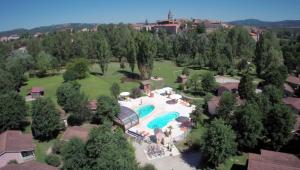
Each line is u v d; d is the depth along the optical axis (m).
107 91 105.94
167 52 187.00
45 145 64.44
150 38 126.19
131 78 131.75
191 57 176.75
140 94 104.56
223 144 51.09
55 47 171.88
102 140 43.12
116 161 38.53
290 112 55.50
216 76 136.88
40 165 47.44
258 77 131.00
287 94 97.50
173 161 57.19
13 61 145.12
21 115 69.12
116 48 176.50
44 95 106.06
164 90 109.25
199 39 181.88
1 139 59.97
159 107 92.19
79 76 123.50
